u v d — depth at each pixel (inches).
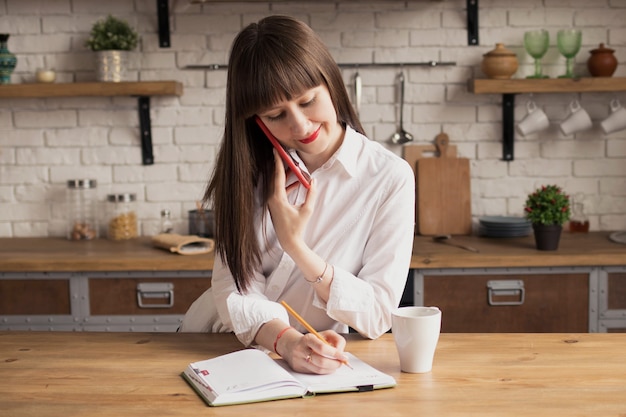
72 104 147.0
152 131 146.9
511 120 144.5
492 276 123.5
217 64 145.3
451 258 122.3
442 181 144.8
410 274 124.7
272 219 69.0
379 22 143.8
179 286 126.0
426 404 53.5
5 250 134.6
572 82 134.6
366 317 68.4
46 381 59.9
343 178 73.0
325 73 65.4
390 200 71.7
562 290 123.8
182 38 144.9
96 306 126.9
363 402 54.3
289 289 74.5
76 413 53.2
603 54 137.7
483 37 144.3
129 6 144.9
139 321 126.7
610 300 124.0
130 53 142.8
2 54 139.7
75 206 144.9
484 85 135.3
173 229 147.9
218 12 144.3
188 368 60.6
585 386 56.3
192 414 52.7
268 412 52.8
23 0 145.1
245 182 69.4
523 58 144.4
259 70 63.0
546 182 146.6
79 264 125.0
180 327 84.0
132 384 59.0
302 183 69.0
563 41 136.8
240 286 71.4
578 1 143.5
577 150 145.9
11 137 147.9
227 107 69.1
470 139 146.2
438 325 59.8
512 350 65.4
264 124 69.6
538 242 127.0
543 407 52.4
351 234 72.6
